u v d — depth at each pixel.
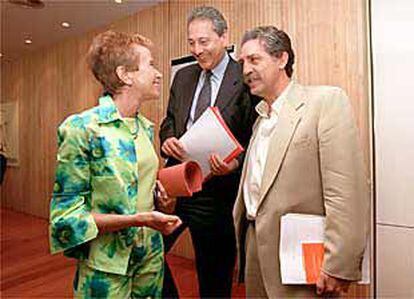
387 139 1.50
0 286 2.79
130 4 3.52
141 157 1.02
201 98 1.57
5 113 6.07
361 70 2.04
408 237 1.44
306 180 1.05
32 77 5.57
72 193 0.93
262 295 1.20
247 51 1.13
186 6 3.11
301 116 1.07
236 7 2.71
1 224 4.99
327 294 1.07
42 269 3.17
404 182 1.45
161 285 1.11
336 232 0.99
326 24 2.26
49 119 5.29
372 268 1.51
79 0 3.56
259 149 1.18
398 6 1.47
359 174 1.01
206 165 1.27
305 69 2.36
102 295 0.96
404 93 1.46
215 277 1.68
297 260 1.03
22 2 3.57
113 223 0.92
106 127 0.95
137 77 1.00
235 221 1.28
